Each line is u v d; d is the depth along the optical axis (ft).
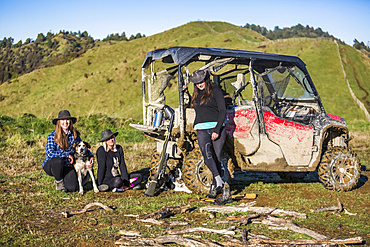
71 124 20.65
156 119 20.16
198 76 17.74
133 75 231.91
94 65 271.08
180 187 20.98
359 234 13.99
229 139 19.86
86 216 15.75
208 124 18.07
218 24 332.80
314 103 22.93
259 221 14.98
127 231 13.20
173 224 14.44
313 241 12.44
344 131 22.44
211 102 18.06
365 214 16.78
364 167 30.17
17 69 524.52
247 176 26.35
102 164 20.77
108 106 197.77
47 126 44.14
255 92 20.40
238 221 14.76
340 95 174.29
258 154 20.45
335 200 19.47
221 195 18.33
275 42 248.52
